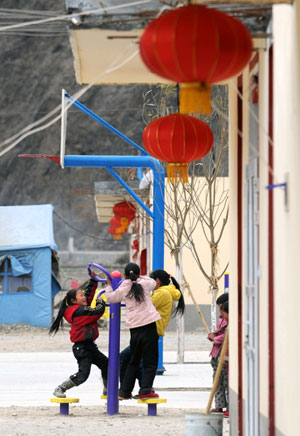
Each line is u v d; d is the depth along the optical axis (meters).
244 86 18.16
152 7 14.55
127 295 25.16
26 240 62.19
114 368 25.86
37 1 183.50
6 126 189.88
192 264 57.12
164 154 16.34
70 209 191.50
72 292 26.08
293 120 12.77
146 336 25.19
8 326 61.03
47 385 33.84
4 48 188.12
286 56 13.29
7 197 191.50
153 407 25.80
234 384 19.69
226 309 24.61
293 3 12.78
